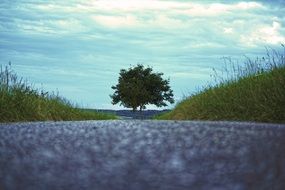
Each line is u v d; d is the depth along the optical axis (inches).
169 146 99.7
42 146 101.5
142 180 60.9
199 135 125.6
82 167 71.7
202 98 412.5
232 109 334.6
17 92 334.6
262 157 81.4
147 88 1290.6
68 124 187.5
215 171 68.1
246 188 55.1
